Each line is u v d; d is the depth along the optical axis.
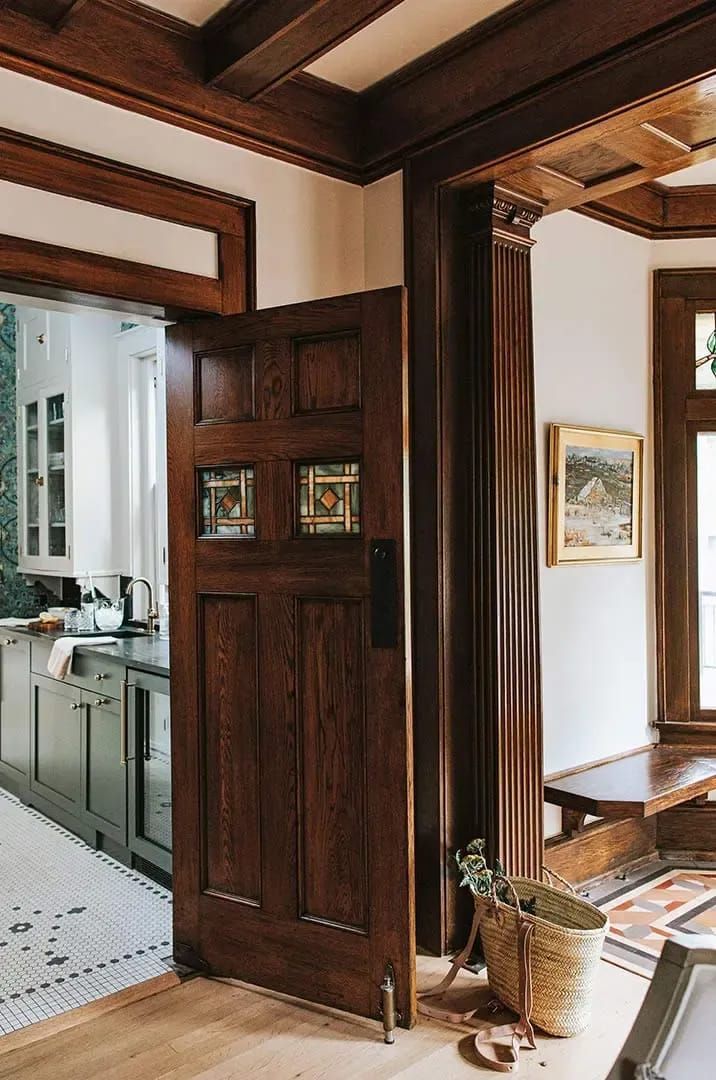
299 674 2.57
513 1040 2.30
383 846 2.43
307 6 2.23
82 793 4.01
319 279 2.98
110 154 2.48
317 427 2.52
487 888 2.56
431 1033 2.41
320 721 2.54
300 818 2.57
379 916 2.44
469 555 2.87
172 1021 2.48
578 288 3.49
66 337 4.85
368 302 2.42
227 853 2.72
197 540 2.75
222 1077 2.21
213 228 2.71
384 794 2.43
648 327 3.80
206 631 2.75
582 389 3.51
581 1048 2.33
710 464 3.80
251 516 2.66
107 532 4.95
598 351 3.58
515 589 2.86
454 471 2.87
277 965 2.62
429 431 2.84
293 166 2.91
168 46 2.54
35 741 4.45
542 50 2.46
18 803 4.61
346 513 2.50
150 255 2.57
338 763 2.52
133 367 4.85
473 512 2.86
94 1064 2.27
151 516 4.81
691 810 3.72
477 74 2.64
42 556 5.20
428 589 2.85
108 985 2.70
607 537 3.58
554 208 2.98
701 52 2.15
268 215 2.84
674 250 3.79
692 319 3.78
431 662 2.84
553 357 3.39
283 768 2.59
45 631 4.61
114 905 3.33
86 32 2.39
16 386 5.54
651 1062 1.08
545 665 3.34
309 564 2.54
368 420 2.43
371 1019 2.47
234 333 2.66
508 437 2.85
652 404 3.80
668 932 3.03
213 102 2.66
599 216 3.55
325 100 2.94
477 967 2.75
